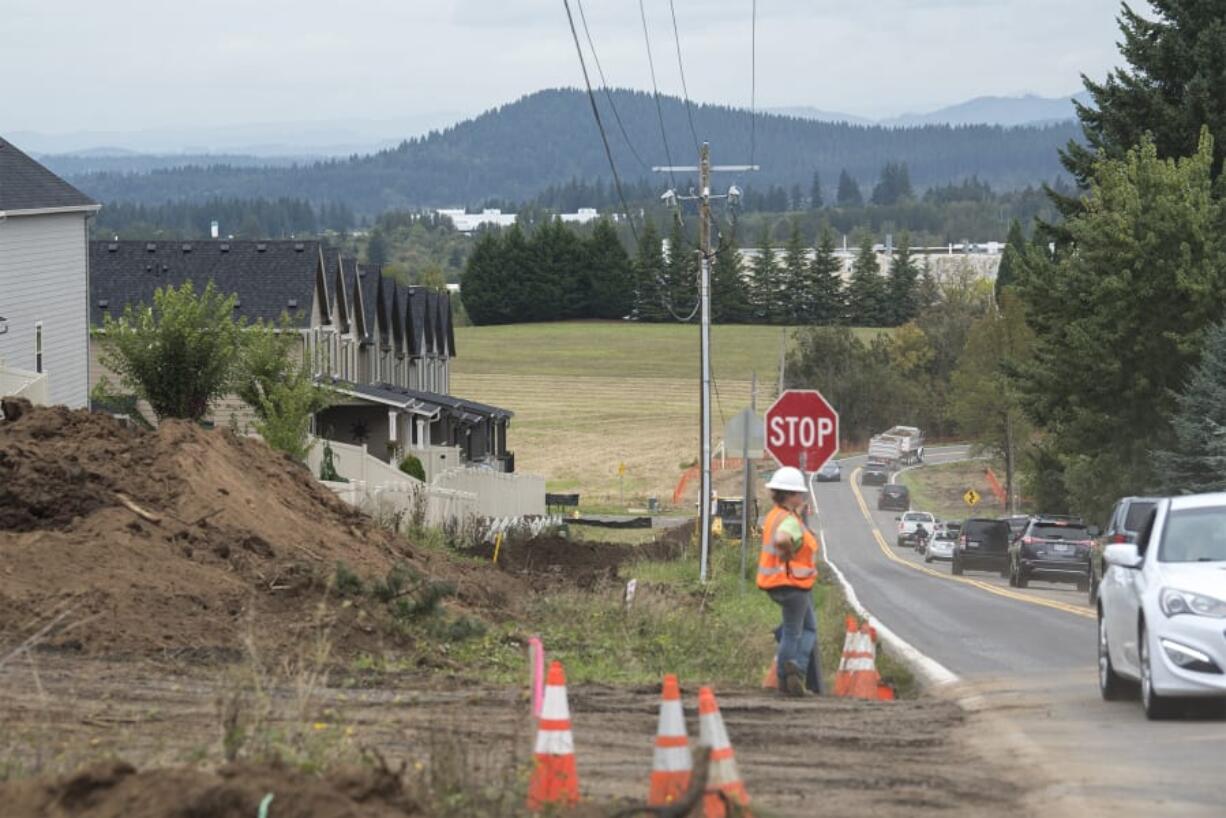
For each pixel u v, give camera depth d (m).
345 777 24.88
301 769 26.69
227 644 47.75
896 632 72.75
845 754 35.34
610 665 54.22
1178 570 42.62
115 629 47.06
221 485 72.88
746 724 39.88
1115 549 44.59
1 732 31.30
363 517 88.44
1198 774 33.16
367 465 133.25
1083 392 177.88
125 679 41.25
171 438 75.81
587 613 68.94
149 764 28.12
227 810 22.92
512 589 89.56
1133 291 169.62
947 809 29.06
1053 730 39.56
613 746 35.59
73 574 51.41
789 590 47.75
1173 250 168.62
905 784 31.56
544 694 28.92
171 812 22.73
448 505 137.00
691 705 43.53
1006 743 37.09
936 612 88.75
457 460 196.00
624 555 141.12
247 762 26.59
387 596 56.75
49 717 34.03
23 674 41.12
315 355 179.00
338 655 50.19
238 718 31.09
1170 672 40.56
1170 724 40.72
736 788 25.61
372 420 188.25
